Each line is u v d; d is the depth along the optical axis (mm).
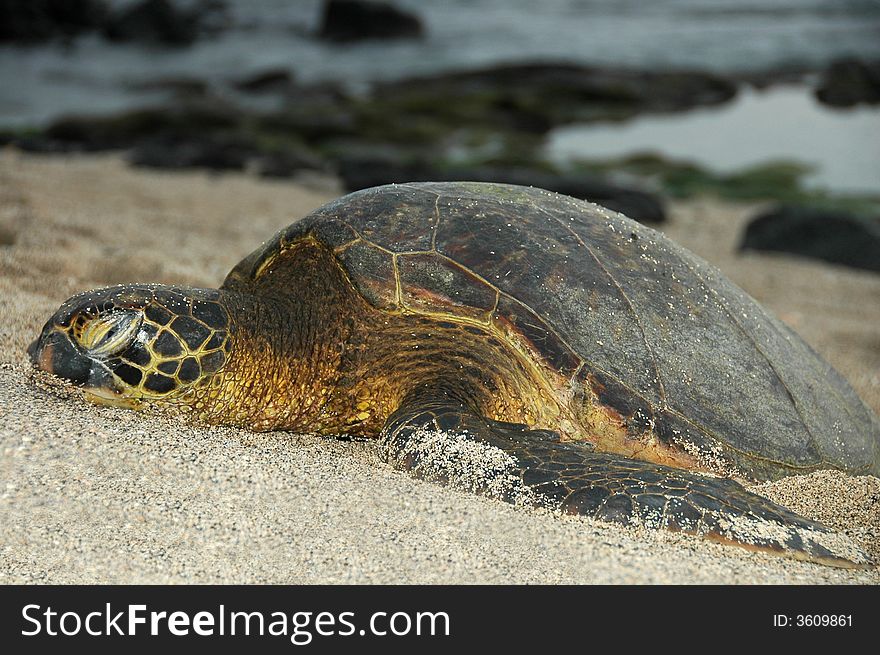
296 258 1815
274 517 1556
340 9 12234
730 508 1580
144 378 1675
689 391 1733
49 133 6297
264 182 5320
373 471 1644
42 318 1946
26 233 2480
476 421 1663
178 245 2789
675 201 5641
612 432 1697
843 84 8992
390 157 6469
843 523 1689
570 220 1819
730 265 4012
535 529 1554
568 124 8125
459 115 7977
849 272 4184
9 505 1541
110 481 1579
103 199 3814
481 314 1711
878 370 2441
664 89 9156
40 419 1646
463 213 1780
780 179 6090
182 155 5688
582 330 1711
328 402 1763
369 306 1742
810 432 1816
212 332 1695
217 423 1732
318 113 7758
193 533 1530
